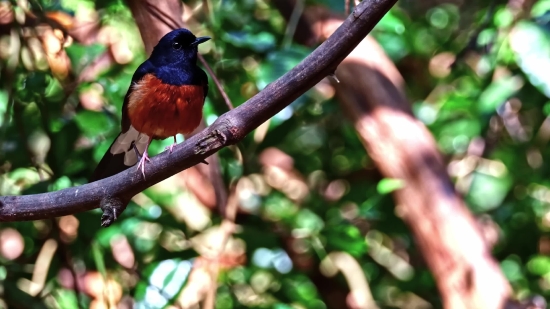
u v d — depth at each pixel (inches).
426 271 311.4
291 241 306.5
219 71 293.3
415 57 353.4
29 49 274.4
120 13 298.7
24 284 307.9
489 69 312.5
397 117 269.7
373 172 338.6
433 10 392.5
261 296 292.4
